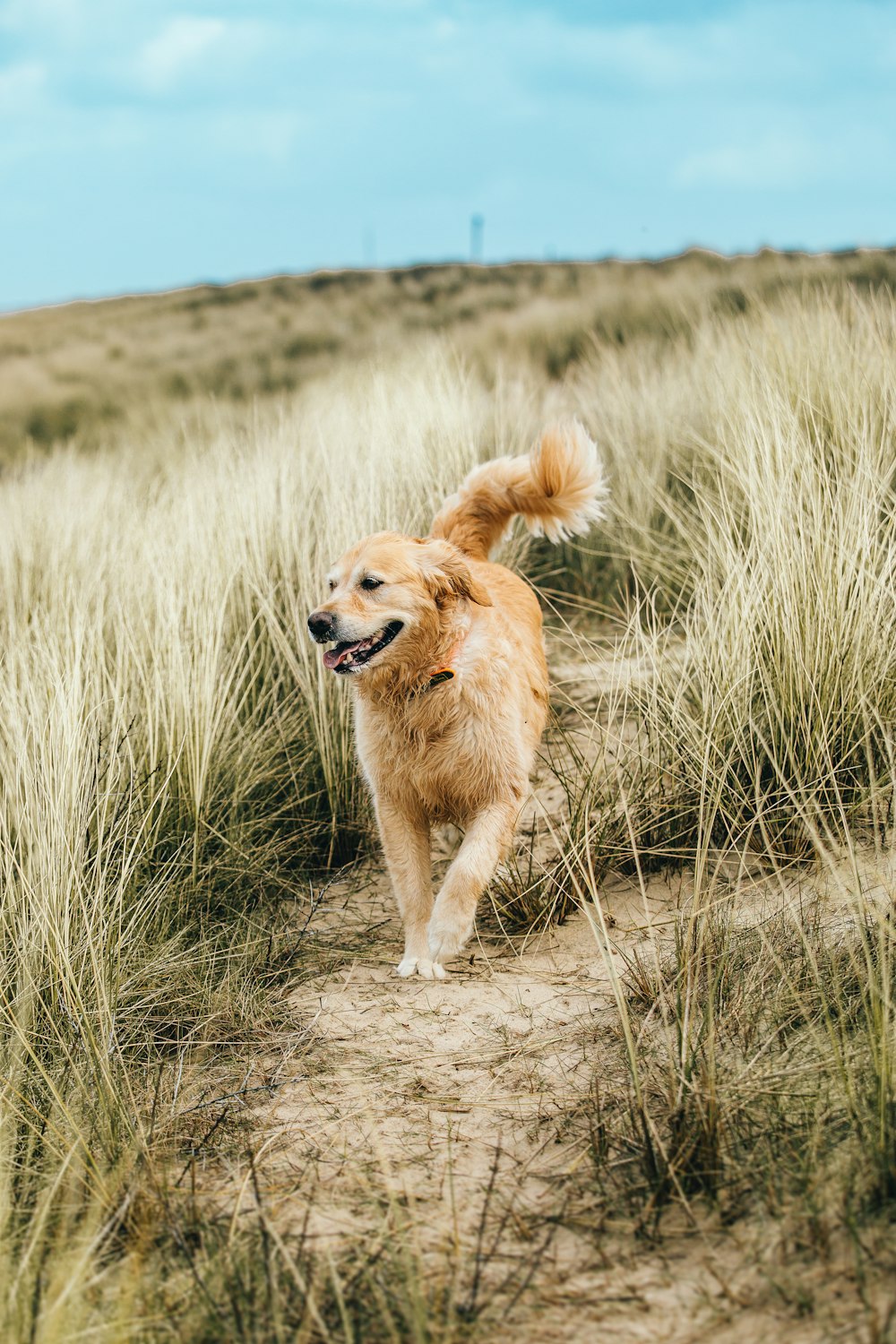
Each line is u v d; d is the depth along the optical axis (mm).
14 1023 2781
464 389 6719
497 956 3361
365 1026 3020
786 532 3826
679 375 6895
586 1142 2355
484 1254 2043
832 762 3418
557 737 4379
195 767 3807
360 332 18703
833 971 2562
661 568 5004
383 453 5535
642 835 3574
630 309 13156
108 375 18734
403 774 3473
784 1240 1946
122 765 3605
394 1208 2186
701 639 3787
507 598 3896
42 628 4520
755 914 3088
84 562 5238
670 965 2984
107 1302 1980
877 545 3795
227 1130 2574
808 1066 2318
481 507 4215
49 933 2990
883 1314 1723
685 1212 2094
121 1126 2510
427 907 3480
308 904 3812
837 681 3463
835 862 3184
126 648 4250
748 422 4484
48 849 3111
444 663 3371
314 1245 2121
